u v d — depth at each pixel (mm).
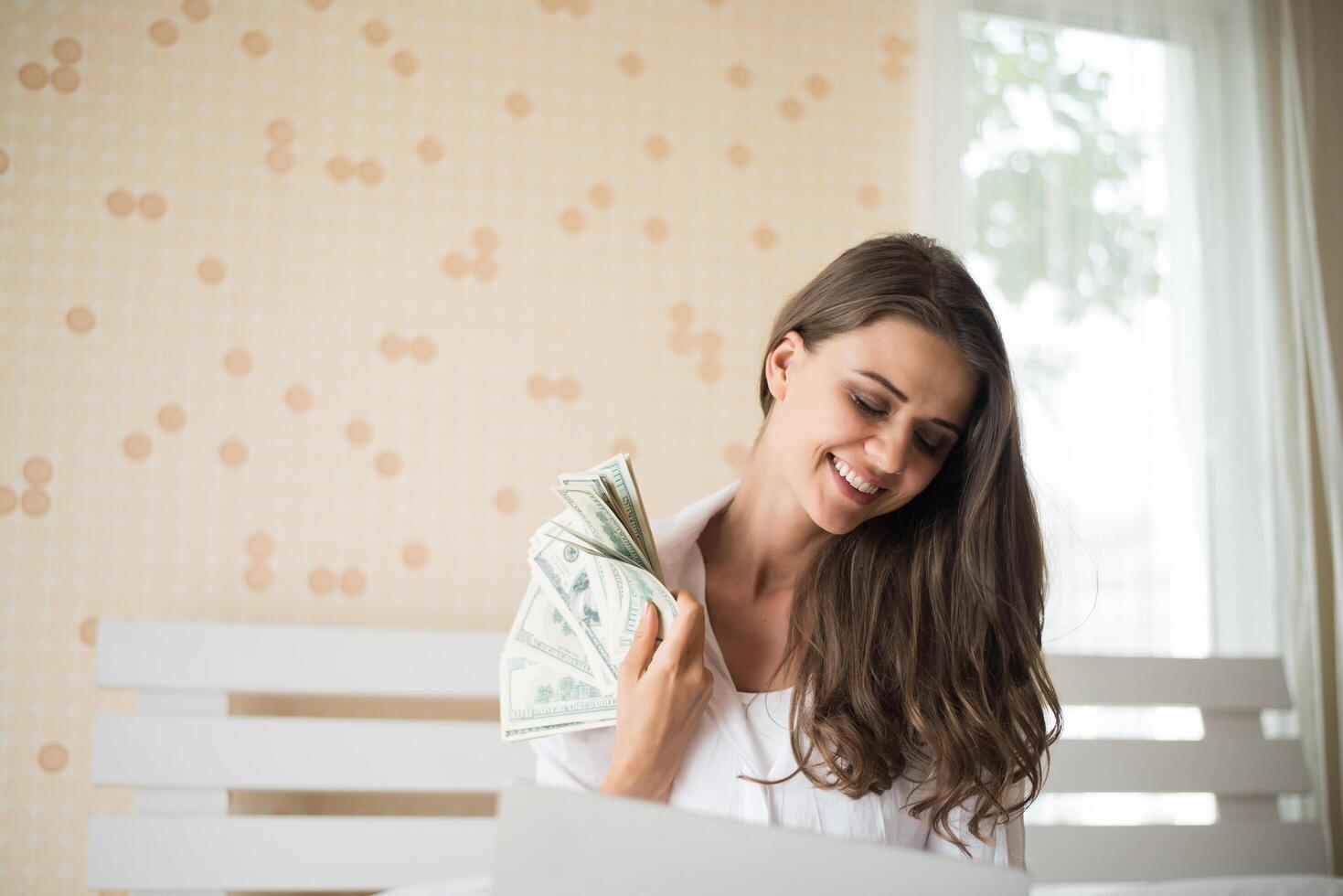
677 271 1956
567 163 1937
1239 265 2125
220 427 1748
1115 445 2014
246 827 1519
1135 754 1791
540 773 930
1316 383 2053
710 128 2006
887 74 2100
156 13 1798
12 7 1744
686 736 848
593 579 870
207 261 1775
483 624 1800
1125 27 2139
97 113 1761
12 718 1630
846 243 2035
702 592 972
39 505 1676
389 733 1577
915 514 985
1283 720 1992
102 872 1476
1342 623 1980
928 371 847
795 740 890
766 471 962
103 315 1730
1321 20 2178
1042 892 1555
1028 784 1683
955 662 938
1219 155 2133
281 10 1847
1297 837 1820
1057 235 2039
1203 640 2014
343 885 1531
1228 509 2039
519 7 1949
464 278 1869
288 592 1738
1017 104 2078
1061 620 1935
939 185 2002
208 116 1801
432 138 1886
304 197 1823
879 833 899
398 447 1807
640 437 1901
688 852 526
